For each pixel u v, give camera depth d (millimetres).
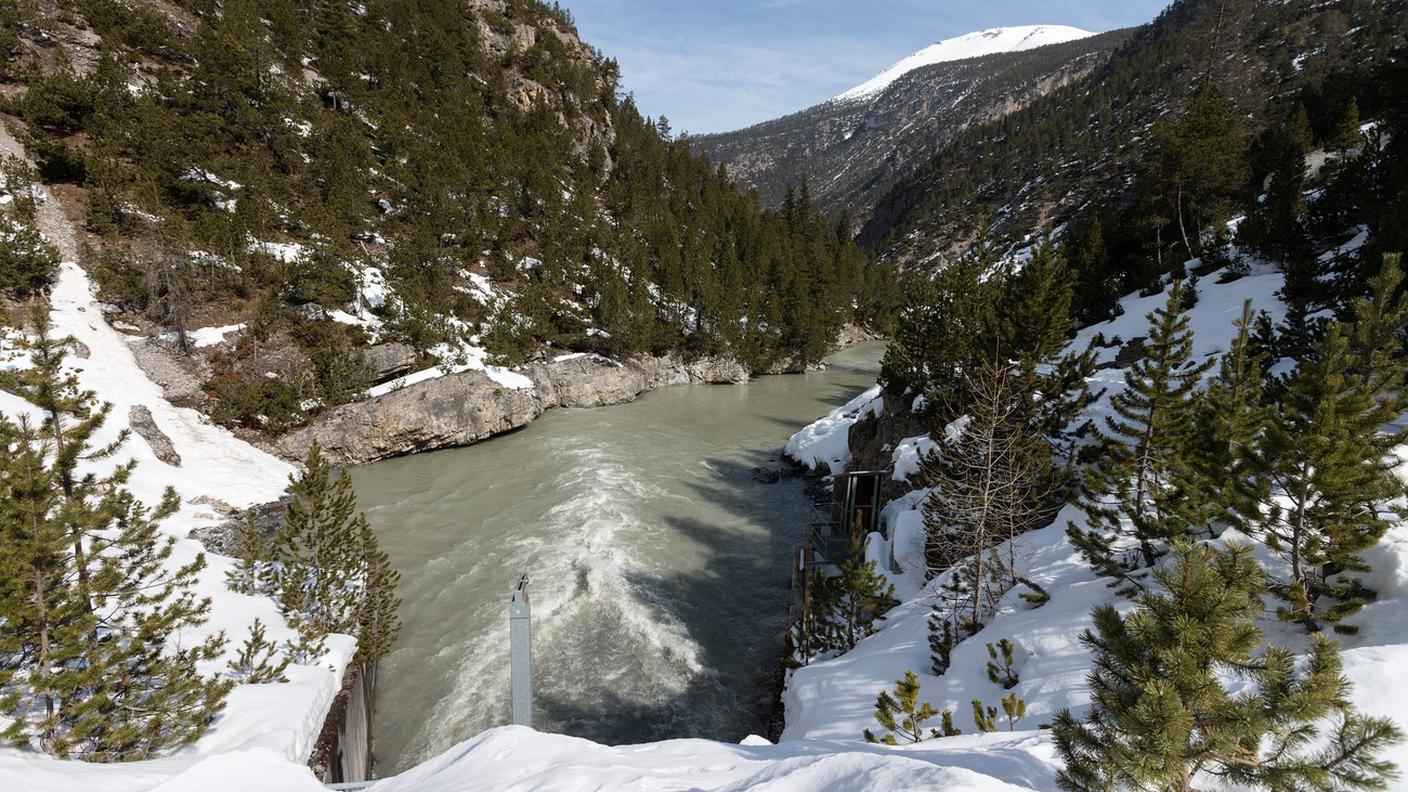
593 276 56500
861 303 99875
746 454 37625
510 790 7094
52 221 34312
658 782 6914
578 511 27375
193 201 40719
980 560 13656
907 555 19656
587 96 99188
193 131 41656
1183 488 10836
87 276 32781
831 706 12797
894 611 16734
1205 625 4961
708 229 88312
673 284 60281
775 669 18016
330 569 16359
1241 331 11484
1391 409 7855
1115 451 13477
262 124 46750
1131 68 143375
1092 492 13430
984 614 13789
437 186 51219
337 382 33594
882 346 89250
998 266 26625
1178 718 4703
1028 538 16312
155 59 51000
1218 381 13156
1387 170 23359
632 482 31281
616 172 91250
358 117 60438
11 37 41250
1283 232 25328
